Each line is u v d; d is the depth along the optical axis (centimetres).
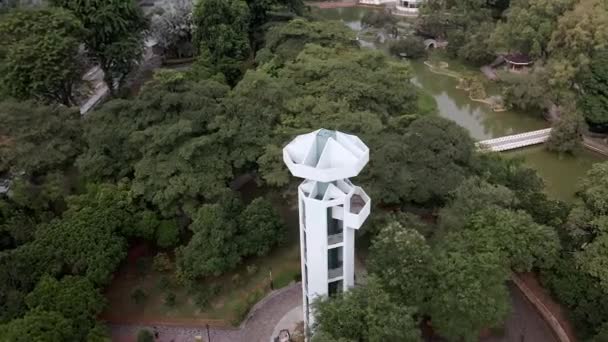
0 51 7888
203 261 5544
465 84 10800
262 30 10994
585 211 5481
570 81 8938
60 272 5275
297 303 5538
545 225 5528
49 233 5516
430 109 8412
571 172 7950
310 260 4281
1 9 11125
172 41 11388
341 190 4203
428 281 4584
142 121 6462
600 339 4478
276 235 5997
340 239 4231
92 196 6144
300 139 4275
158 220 6062
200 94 6800
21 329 4353
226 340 5181
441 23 12344
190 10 11362
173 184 5894
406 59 12181
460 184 5581
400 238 4644
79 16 8831
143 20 9962
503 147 8369
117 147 6438
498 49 11025
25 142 6431
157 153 6222
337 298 4253
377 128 6178
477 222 5194
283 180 5859
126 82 10450
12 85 7656
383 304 4159
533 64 10400
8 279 5081
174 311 5581
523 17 10056
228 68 9519
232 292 5775
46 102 7931
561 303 5209
